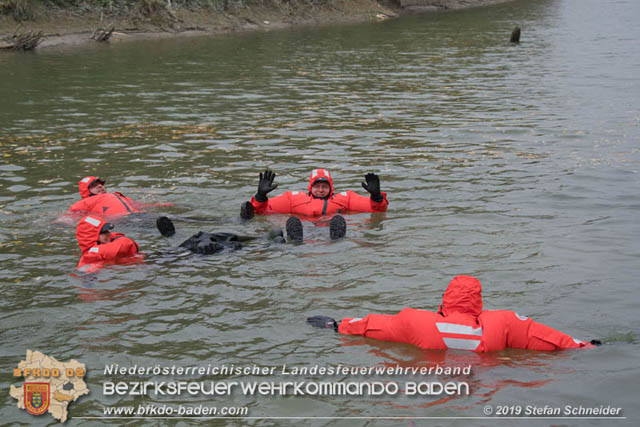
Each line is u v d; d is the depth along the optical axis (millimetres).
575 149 12781
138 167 11602
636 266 7027
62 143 13422
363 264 7176
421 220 8695
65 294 6457
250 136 14055
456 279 5547
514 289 6453
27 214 9055
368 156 12367
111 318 5922
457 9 51250
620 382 4727
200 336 5559
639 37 34812
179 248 7688
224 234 7867
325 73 23531
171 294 6445
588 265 7070
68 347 5387
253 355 5230
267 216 9148
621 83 21125
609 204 9305
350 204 9172
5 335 5609
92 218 7500
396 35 35375
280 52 28562
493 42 33062
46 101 18031
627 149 12727
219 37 33062
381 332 5445
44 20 30688
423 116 16297
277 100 18484
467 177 10820
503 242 7820
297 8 40750
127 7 33625
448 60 26984
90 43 29875
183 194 10023
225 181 10742
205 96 19000
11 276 6934
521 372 4910
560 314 5902
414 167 11508
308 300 6266
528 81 21906
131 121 15633
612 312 5938
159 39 31891
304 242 7926
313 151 12750
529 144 13273
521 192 9945
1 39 27859
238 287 6594
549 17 46094
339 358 5164
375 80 22172
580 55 28266
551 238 7938
